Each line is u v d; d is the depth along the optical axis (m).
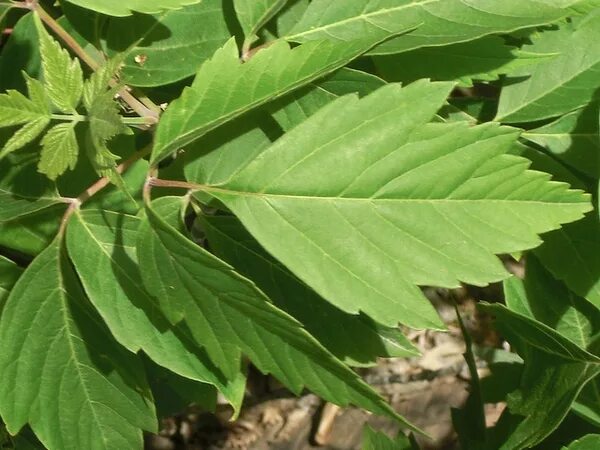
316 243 0.21
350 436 0.56
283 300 0.26
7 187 0.24
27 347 0.24
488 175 0.22
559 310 0.31
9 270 0.26
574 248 0.29
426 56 0.27
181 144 0.21
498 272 0.21
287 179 0.21
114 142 0.25
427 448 0.56
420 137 0.22
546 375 0.28
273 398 0.56
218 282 0.21
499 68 0.26
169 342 0.23
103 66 0.21
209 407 0.30
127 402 0.25
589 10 0.26
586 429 0.32
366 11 0.25
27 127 0.21
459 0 0.25
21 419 0.24
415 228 0.21
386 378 0.57
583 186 0.28
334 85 0.24
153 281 0.21
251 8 0.25
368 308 0.21
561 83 0.29
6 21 0.28
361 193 0.21
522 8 0.24
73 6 0.26
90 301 0.24
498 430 0.33
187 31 0.26
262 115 0.24
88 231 0.23
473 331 0.56
